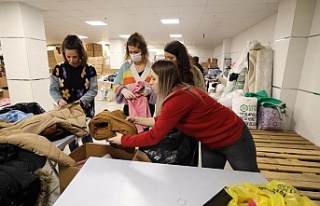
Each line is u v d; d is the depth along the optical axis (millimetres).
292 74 3350
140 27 6551
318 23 2947
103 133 1191
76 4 3957
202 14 4676
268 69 3709
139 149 1432
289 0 3312
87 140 2016
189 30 7086
